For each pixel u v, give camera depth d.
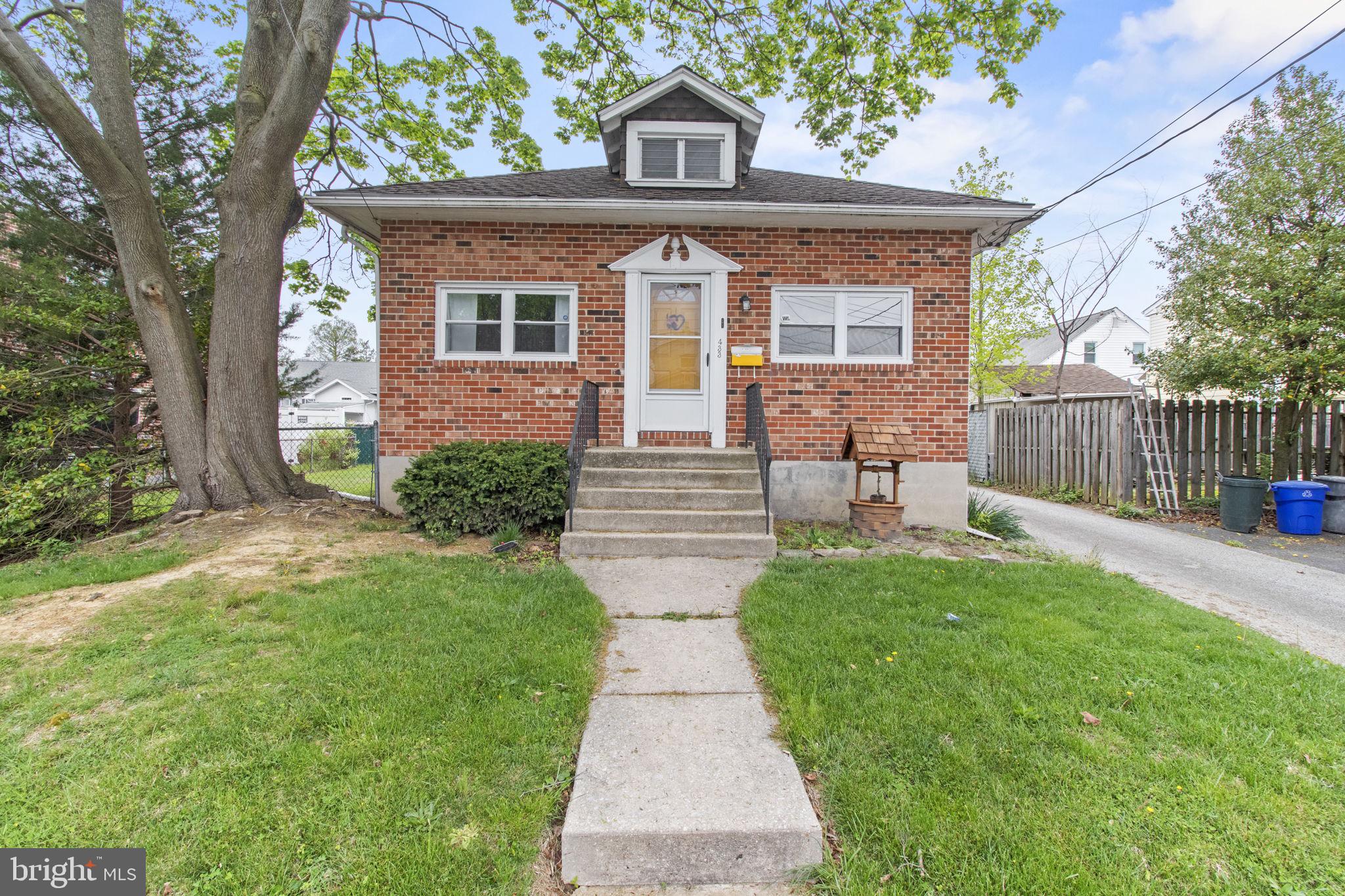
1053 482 11.34
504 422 7.40
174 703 2.81
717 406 7.43
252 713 2.72
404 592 4.30
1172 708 2.88
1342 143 8.25
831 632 3.71
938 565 5.38
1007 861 2.00
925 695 2.96
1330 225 8.45
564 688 3.03
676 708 2.94
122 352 7.77
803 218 7.17
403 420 7.35
